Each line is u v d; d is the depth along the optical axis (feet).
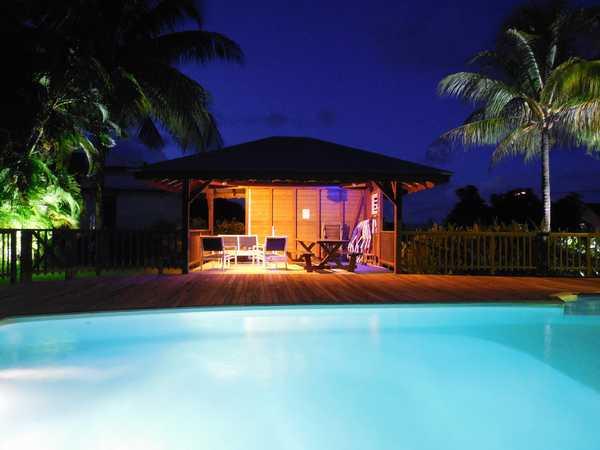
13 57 40.60
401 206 40.81
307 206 54.24
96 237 37.93
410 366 19.69
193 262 44.45
